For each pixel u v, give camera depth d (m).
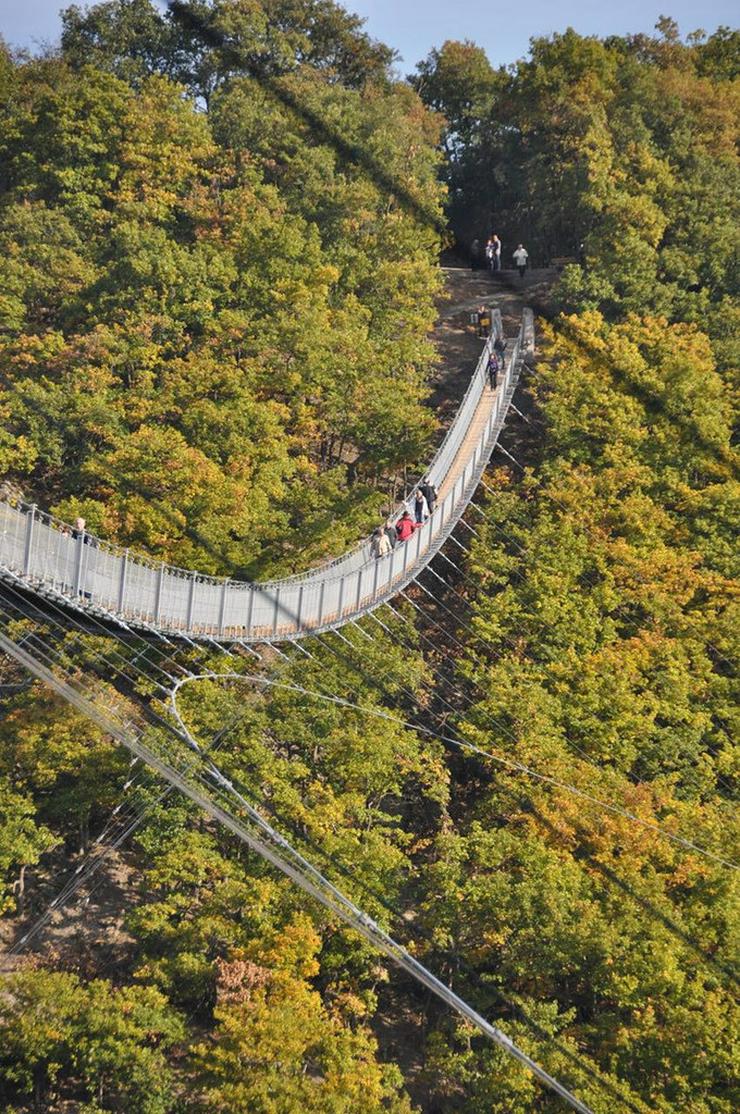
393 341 89.62
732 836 58.72
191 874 53.31
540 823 58.41
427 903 54.78
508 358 92.00
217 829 56.22
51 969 52.50
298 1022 47.62
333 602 60.38
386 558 64.25
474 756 62.34
